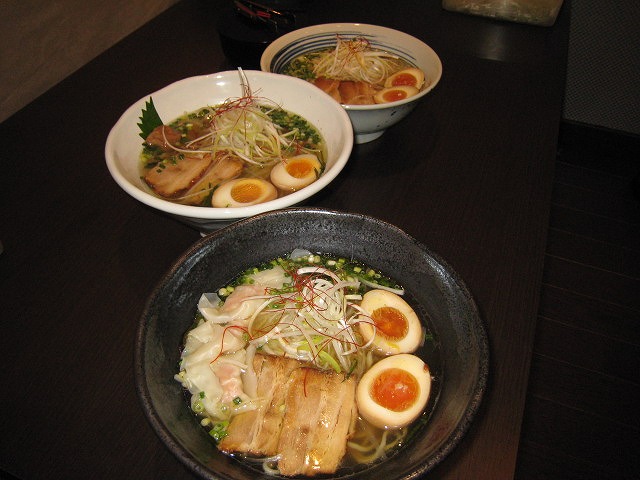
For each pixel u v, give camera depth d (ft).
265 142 1.65
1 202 1.61
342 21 2.55
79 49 2.36
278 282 1.26
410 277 1.20
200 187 1.51
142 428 1.09
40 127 1.92
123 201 1.63
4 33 2.00
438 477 1.02
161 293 1.05
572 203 3.13
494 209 1.61
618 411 2.09
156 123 1.59
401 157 1.81
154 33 2.47
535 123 1.97
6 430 1.09
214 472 0.82
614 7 3.12
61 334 1.26
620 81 3.42
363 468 0.99
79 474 1.03
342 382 1.10
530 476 1.88
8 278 1.39
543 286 2.58
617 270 2.69
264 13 2.10
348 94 1.89
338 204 1.62
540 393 2.13
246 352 1.15
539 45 2.41
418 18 2.59
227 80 1.69
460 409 0.92
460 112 2.02
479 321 1.01
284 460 0.99
